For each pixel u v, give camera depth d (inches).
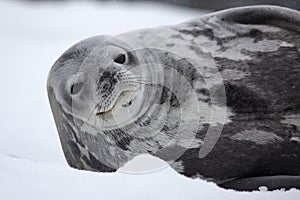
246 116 740.0
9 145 861.2
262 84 750.5
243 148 736.3
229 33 786.8
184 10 3184.1
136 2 3688.5
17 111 1151.6
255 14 786.8
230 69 760.3
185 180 628.1
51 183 587.2
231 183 727.7
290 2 1171.3
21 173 604.1
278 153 738.2
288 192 630.5
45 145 871.1
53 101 772.0
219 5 2635.3
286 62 761.0
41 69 1733.5
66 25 2851.9
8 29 2837.1
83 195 562.3
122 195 571.8
